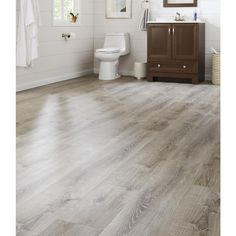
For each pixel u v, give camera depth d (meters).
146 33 6.99
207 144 2.96
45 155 2.66
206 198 1.95
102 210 1.80
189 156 2.67
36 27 5.25
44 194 1.99
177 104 4.57
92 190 2.05
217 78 6.11
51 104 4.49
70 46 6.62
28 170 2.36
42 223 1.66
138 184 2.14
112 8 7.14
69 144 2.94
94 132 3.30
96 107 4.35
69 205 1.85
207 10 6.46
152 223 1.67
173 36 6.20
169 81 6.56
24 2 5.04
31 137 3.12
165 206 1.85
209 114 4.05
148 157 2.64
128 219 1.71
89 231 1.59
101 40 7.33
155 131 3.36
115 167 2.43
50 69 6.13
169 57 6.28
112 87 5.80
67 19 6.56
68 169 2.38
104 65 6.64
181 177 2.25
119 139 3.10
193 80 6.20
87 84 6.10
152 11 6.82
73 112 4.09
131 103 4.61
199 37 6.09
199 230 1.60
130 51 7.17
